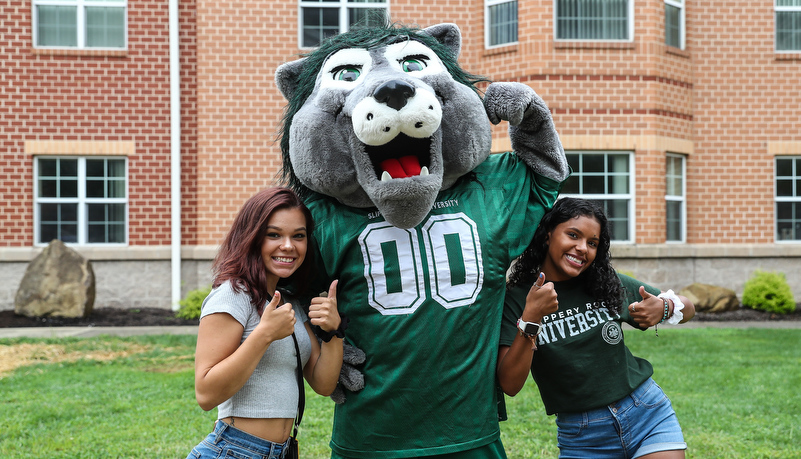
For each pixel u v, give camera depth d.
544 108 3.05
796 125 12.77
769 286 11.62
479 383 2.88
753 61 12.67
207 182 11.88
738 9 12.62
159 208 12.05
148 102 12.05
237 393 2.70
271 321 2.58
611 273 3.16
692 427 5.38
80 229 12.20
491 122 3.03
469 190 3.06
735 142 12.67
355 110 2.62
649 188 11.88
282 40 11.97
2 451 4.89
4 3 11.91
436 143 2.72
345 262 2.95
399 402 2.84
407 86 2.53
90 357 7.97
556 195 3.24
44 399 6.23
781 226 13.02
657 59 11.87
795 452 4.82
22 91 11.94
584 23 11.91
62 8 12.23
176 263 11.79
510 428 5.40
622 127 11.78
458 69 3.18
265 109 11.94
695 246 12.40
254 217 2.74
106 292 11.92
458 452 2.84
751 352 8.11
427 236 2.91
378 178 2.74
